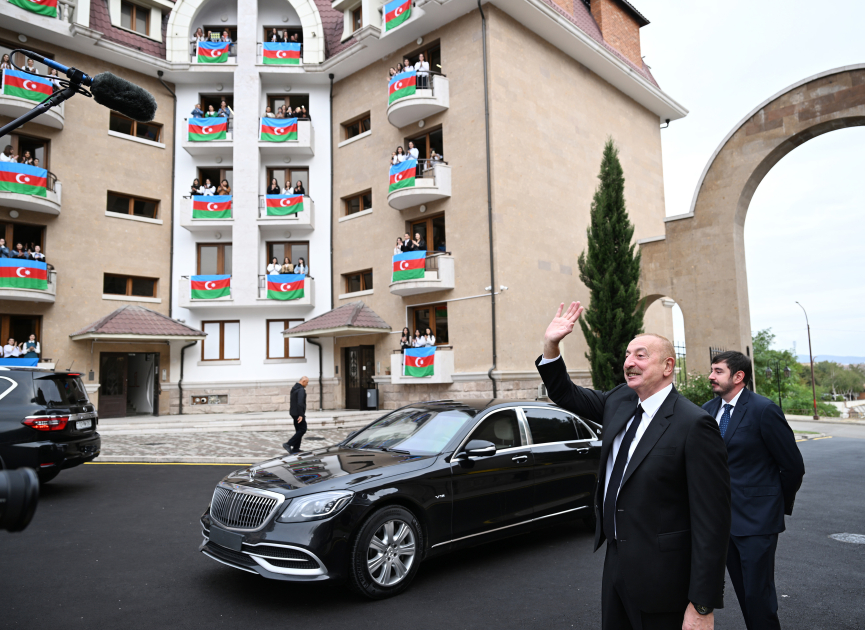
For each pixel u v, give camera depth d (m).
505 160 19.19
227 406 22.83
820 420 35.53
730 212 19.31
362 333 21.50
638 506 2.53
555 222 20.89
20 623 4.30
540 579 5.19
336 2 23.73
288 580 4.50
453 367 19.22
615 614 2.62
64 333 20.61
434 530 5.16
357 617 4.40
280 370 23.38
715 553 2.34
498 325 18.30
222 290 22.75
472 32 19.62
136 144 22.84
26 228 20.59
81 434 8.52
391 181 20.27
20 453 7.68
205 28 24.61
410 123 21.33
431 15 19.86
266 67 23.62
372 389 20.97
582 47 22.11
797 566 5.60
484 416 5.93
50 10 20.33
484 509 5.52
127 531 6.86
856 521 7.45
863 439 20.41
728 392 3.80
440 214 20.28
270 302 22.84
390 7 21.00
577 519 6.78
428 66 20.30
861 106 17.03
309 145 23.42
